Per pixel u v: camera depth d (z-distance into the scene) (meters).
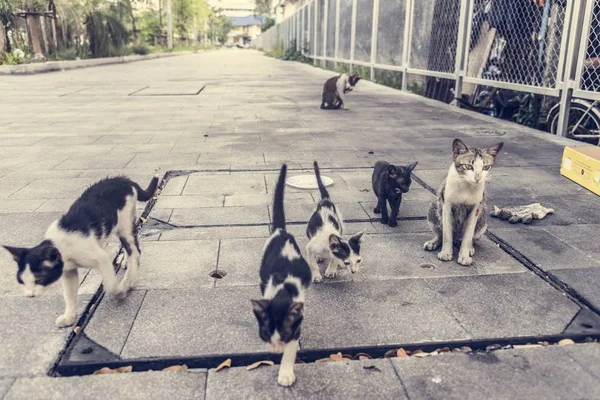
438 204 1.77
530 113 4.11
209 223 1.99
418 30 6.07
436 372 1.18
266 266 1.37
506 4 4.21
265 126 3.95
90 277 1.58
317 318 1.38
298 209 2.13
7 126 3.97
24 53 9.84
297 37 16.41
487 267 1.66
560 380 1.16
